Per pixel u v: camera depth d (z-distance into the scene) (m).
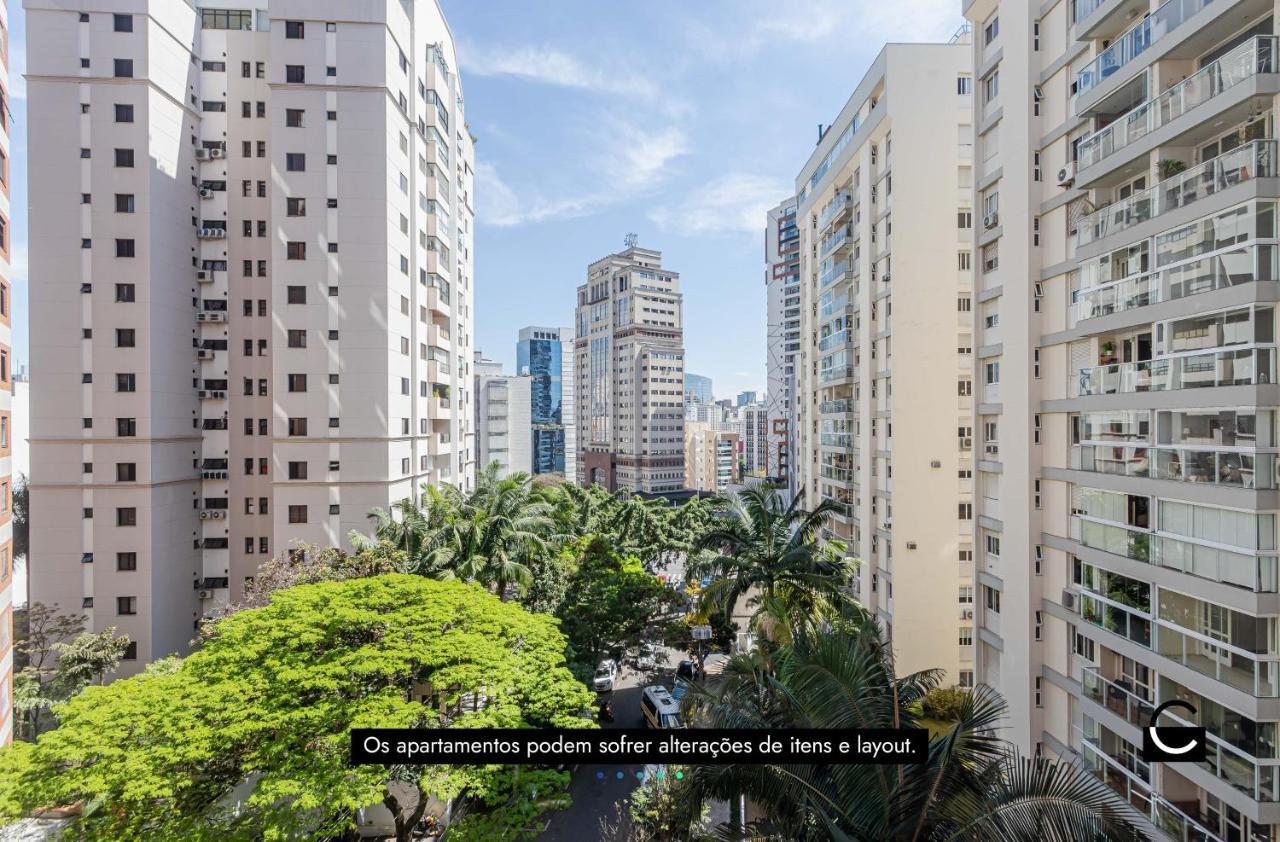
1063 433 14.93
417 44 34.38
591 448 105.00
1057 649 15.07
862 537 27.95
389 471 30.47
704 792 9.17
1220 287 10.30
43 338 28.45
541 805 13.33
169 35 30.36
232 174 32.72
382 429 30.41
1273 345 9.67
